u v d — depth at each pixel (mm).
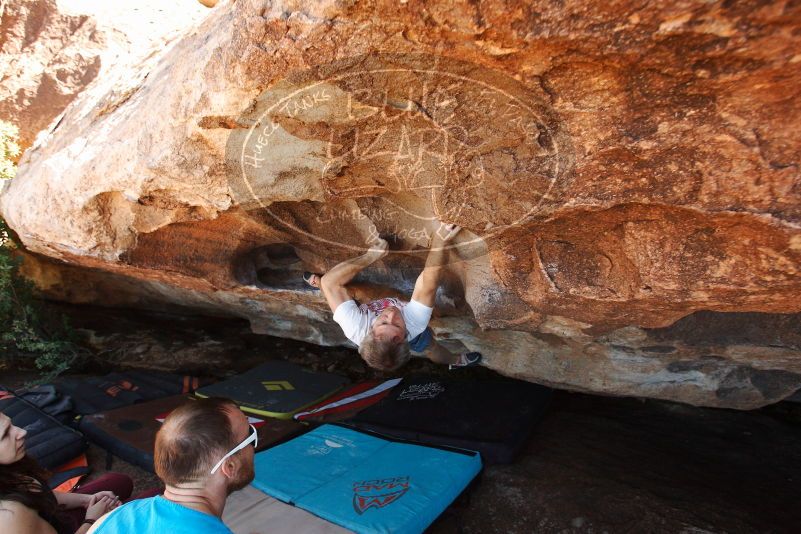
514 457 3146
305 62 1371
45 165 2932
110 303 5387
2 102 5344
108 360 4707
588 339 2660
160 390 4125
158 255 2871
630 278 1837
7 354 4531
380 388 4059
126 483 2635
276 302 4008
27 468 1866
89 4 5527
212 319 5422
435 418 3428
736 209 1339
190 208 2430
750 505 2703
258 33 1380
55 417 3557
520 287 2146
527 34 1119
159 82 2268
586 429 3502
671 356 2848
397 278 2980
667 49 1089
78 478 3049
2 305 4406
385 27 1222
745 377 2910
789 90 1118
